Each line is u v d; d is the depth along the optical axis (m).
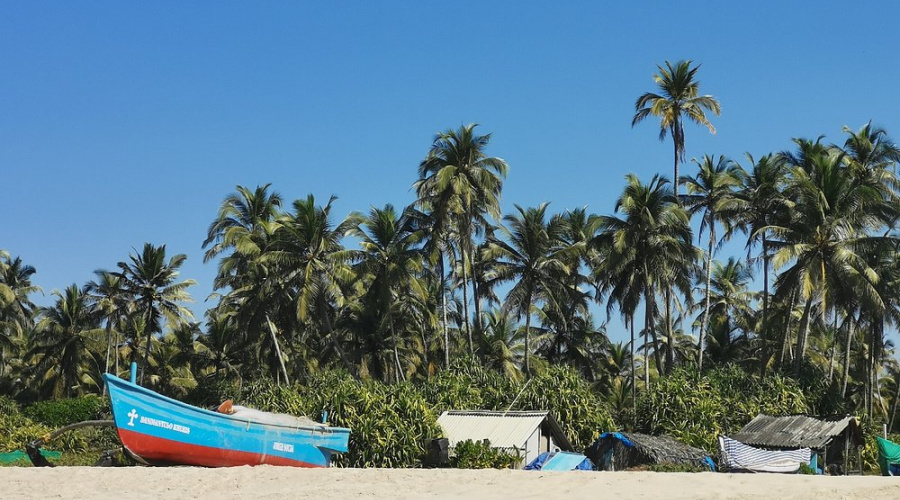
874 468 40.03
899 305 49.31
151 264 59.75
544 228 53.22
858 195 44.94
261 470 18.53
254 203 58.38
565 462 30.20
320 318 59.06
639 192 48.28
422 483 17.11
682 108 53.59
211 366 73.50
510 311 53.38
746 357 64.50
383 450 33.44
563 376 40.53
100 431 47.22
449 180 47.84
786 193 48.69
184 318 60.75
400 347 61.91
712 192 53.12
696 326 64.31
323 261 50.31
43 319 68.69
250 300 55.25
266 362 68.88
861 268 43.97
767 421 39.59
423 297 51.69
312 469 18.88
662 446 33.56
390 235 51.88
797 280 46.34
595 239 50.44
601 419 38.91
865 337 63.56
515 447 33.09
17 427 46.19
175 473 18.03
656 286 49.62
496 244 53.22
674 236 49.44
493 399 41.22
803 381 45.91
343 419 34.09
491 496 15.76
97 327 71.00
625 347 68.69
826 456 36.69
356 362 61.78
